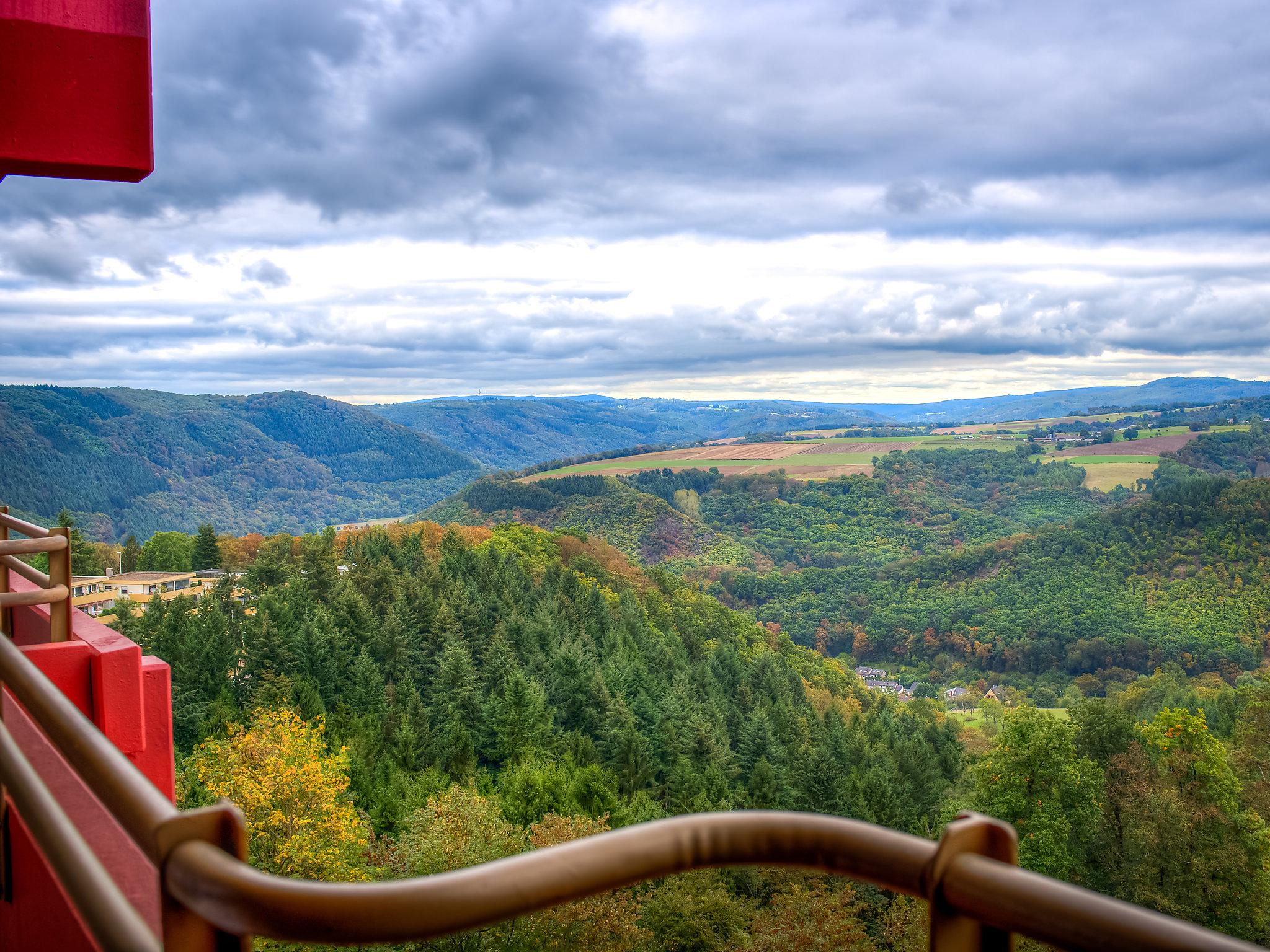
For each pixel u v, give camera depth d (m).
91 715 3.53
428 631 66.12
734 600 172.38
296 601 64.75
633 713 58.78
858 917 30.81
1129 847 33.72
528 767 38.78
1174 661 114.75
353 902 0.79
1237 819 32.81
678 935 29.44
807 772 46.38
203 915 0.85
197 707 48.03
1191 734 33.84
